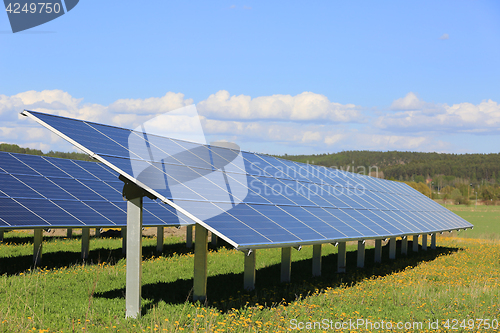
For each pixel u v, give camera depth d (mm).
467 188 164750
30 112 10875
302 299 13547
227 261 21234
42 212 17219
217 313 11000
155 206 22516
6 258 19969
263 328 10250
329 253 26281
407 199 31016
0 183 18484
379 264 22703
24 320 9734
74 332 9453
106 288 13867
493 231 50688
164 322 9656
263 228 11766
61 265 18484
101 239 30281
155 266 18734
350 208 19531
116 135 12938
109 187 22719
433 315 12273
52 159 23844
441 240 39188
